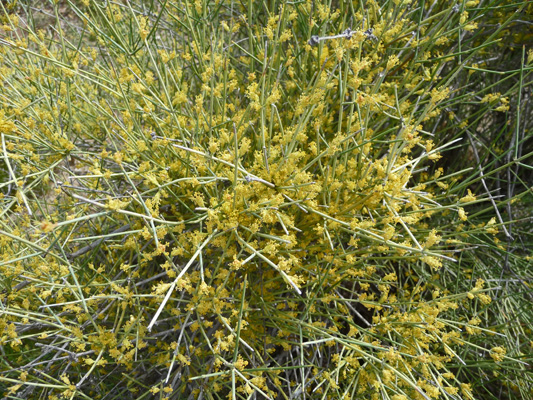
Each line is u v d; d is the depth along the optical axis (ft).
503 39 9.12
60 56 7.98
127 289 5.20
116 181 7.68
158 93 6.79
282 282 6.27
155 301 5.51
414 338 5.55
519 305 7.75
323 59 5.80
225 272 5.03
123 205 4.02
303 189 5.08
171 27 8.55
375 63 7.01
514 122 8.80
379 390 5.62
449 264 7.93
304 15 6.82
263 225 5.47
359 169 5.38
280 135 5.55
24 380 4.93
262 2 6.82
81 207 6.31
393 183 4.86
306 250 5.97
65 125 6.48
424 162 9.32
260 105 5.27
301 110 5.17
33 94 6.40
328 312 6.48
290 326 5.84
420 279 7.00
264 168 5.07
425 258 4.49
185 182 5.52
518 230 8.28
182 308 6.38
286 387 7.14
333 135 6.89
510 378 7.11
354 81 4.91
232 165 4.63
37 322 5.59
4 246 6.29
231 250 5.05
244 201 4.77
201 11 6.59
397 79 7.25
